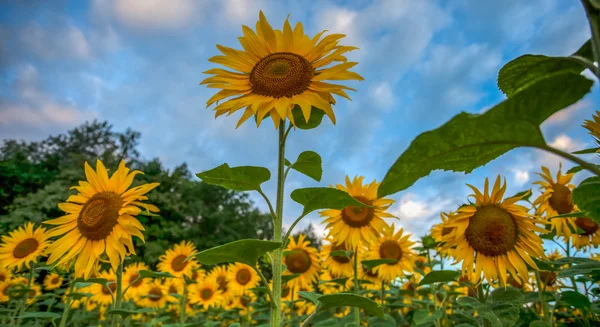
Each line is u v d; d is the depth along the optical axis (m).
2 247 5.30
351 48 2.59
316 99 2.37
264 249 2.02
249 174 2.26
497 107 0.99
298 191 2.16
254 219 35.41
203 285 7.65
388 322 3.90
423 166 1.22
